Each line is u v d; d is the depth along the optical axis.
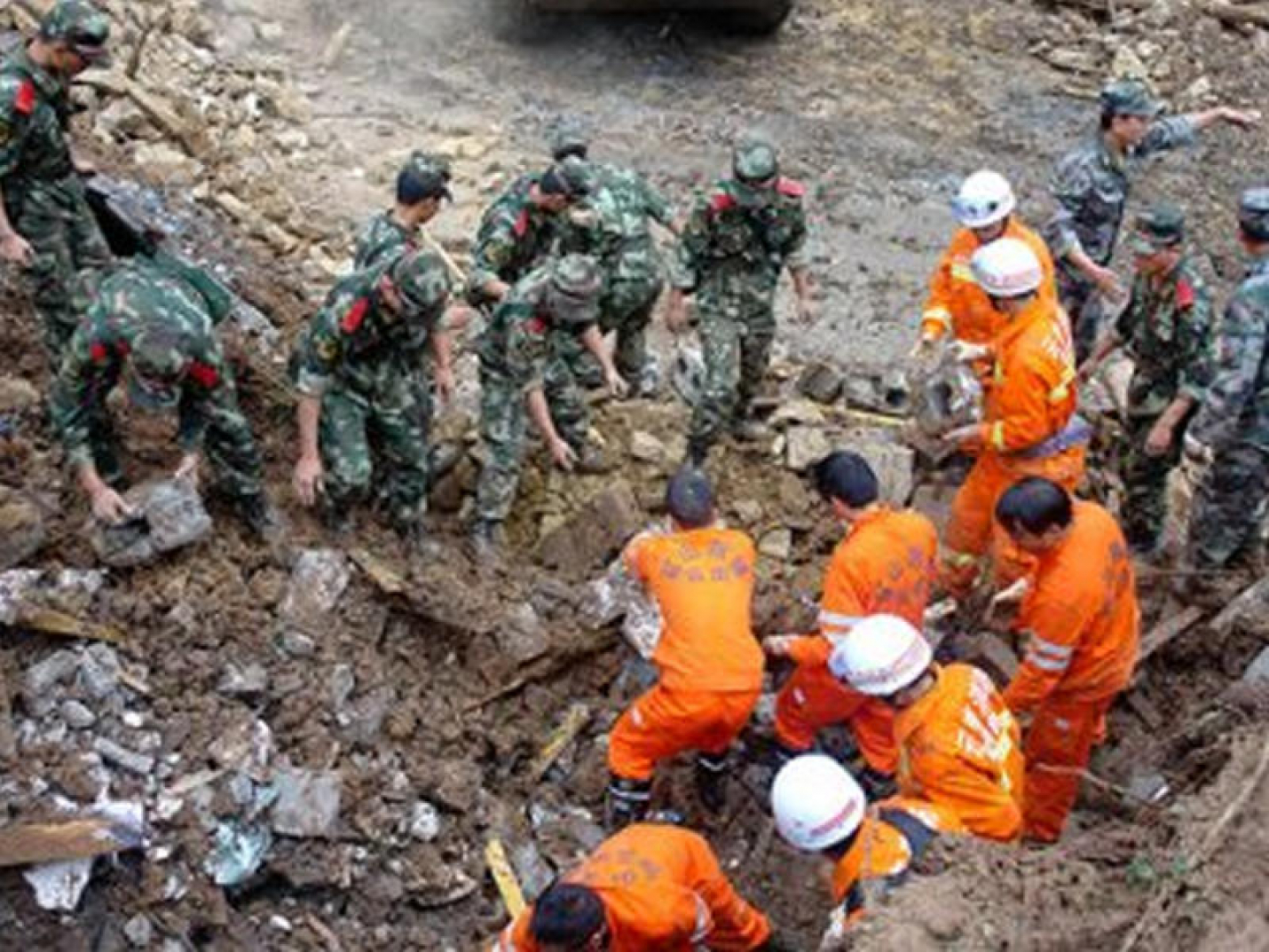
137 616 7.30
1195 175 12.64
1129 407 8.84
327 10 13.31
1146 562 9.06
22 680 6.96
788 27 14.00
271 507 7.96
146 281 7.06
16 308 8.73
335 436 7.86
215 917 6.65
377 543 8.23
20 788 6.64
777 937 7.30
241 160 11.31
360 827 7.09
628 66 13.34
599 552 8.71
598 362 8.91
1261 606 8.54
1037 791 7.48
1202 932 5.71
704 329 9.00
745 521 9.12
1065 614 6.84
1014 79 13.61
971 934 5.85
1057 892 6.03
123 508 7.27
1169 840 6.18
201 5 12.86
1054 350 7.64
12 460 7.85
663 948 6.34
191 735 7.03
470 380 9.48
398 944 6.99
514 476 8.40
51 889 6.39
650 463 9.26
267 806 6.91
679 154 12.37
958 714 6.33
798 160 12.43
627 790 7.28
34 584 7.21
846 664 6.37
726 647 6.99
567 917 5.76
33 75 7.60
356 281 7.46
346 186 11.45
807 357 10.47
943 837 6.20
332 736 7.34
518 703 7.96
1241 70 13.89
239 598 7.56
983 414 8.13
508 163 11.96
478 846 7.30
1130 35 14.15
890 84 13.43
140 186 10.20
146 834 6.66
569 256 8.20
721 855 7.63
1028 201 12.22
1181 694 8.29
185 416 7.48
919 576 7.16
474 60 13.16
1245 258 11.84
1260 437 8.26
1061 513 6.73
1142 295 8.48
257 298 9.70
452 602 7.94
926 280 11.33
